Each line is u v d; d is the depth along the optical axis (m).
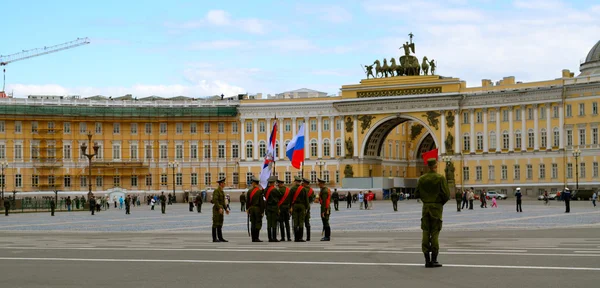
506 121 130.62
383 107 139.25
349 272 21.88
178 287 19.38
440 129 135.12
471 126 133.38
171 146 148.38
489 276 20.53
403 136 156.75
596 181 122.31
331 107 144.00
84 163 145.50
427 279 20.20
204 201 140.12
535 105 127.81
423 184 22.92
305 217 37.09
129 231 47.88
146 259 26.23
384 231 44.72
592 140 122.62
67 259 26.50
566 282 19.23
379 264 23.75
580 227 45.91
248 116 148.00
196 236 41.41
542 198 121.31
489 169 131.62
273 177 37.00
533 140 128.12
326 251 29.08
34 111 142.50
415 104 137.00
